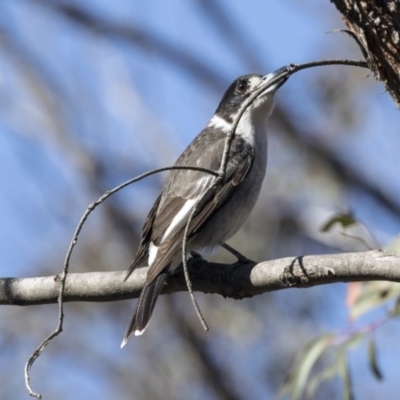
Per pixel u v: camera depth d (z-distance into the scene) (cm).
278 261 673
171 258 748
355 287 761
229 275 706
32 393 566
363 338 758
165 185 890
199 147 911
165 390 1290
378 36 542
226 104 961
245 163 886
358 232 959
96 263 1308
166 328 1320
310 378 1128
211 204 849
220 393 1284
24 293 727
